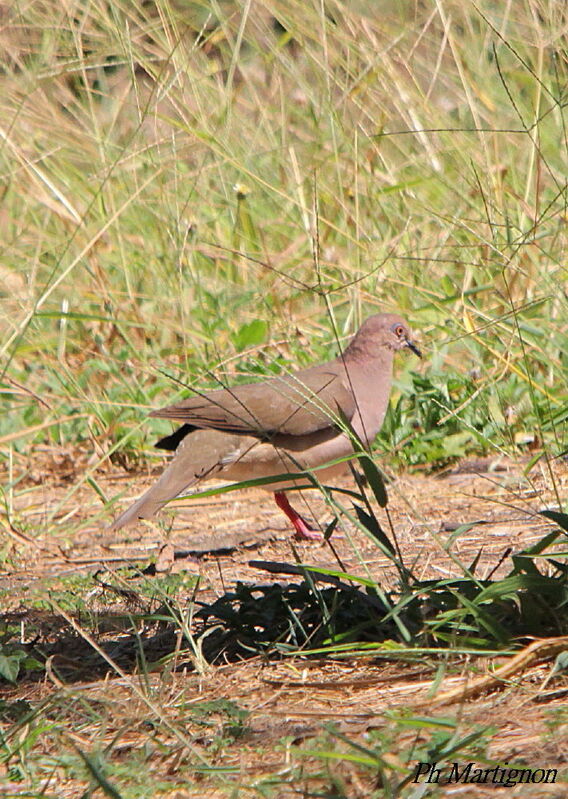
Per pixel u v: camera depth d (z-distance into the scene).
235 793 4.81
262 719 5.81
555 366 11.20
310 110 15.10
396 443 11.62
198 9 14.81
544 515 6.55
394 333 10.56
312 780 4.99
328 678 6.31
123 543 10.01
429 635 6.43
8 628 7.48
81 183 14.55
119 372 13.01
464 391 12.19
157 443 10.23
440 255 13.60
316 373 10.40
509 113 13.42
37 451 12.52
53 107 13.73
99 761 5.21
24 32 13.78
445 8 13.39
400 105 13.31
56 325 13.87
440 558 8.57
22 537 9.94
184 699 6.12
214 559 9.30
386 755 5.06
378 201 13.56
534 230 9.97
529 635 6.27
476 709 5.63
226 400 9.76
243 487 6.76
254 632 6.91
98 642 7.29
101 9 13.20
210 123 14.18
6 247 13.72
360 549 9.20
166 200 14.00
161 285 14.15
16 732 5.71
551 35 11.36
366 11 13.88
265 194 14.79
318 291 8.22
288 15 13.50
